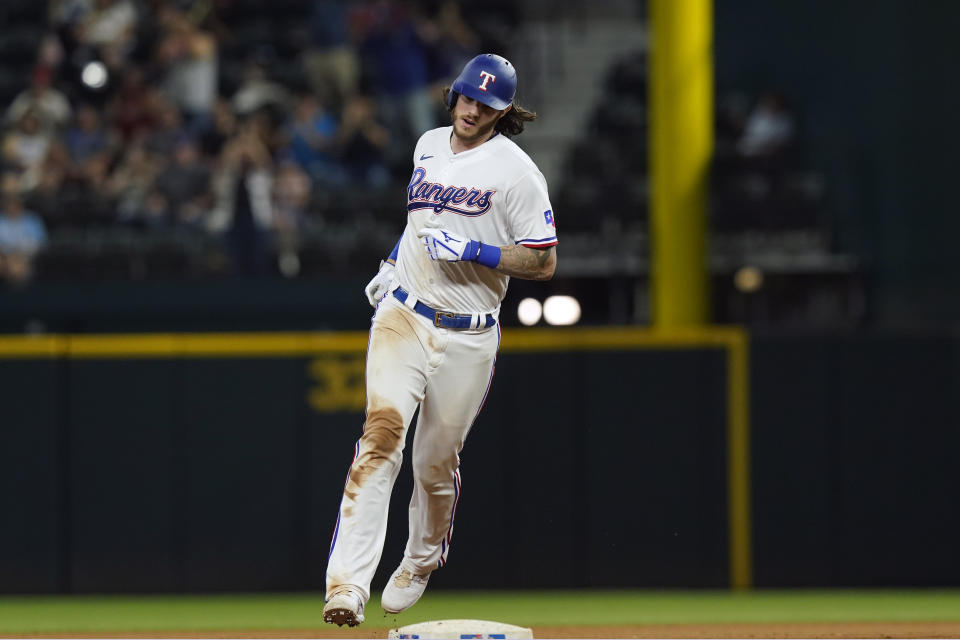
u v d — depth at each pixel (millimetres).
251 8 56656
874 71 49969
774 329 35812
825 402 33844
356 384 33688
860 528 33688
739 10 52719
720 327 42688
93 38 52094
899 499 33750
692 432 33781
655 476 33688
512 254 18703
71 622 29500
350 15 52000
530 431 33656
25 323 41750
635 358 33875
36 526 33250
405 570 21297
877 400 33844
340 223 45438
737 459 33719
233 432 33562
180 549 33344
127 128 48375
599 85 54031
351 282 41562
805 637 24281
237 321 41812
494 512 33562
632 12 57344
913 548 33625
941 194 47406
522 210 18891
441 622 20312
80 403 33500
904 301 46094
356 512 18547
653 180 37344
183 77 50500
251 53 54531
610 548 33562
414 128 50156
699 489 33688
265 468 33562
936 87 48406
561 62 54938
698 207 36719
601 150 49250
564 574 33500
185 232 44250
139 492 33406
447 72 51656
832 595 33031
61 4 53594
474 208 18922
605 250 43750
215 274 43156
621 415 33781
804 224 46031
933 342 33875
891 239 47156
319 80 49812
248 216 43562
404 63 50469
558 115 53219
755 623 28359
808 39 51531
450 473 20328
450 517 20844
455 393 19547
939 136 47938
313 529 33531
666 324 36812
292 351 33688
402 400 19047
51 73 51750
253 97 49844
